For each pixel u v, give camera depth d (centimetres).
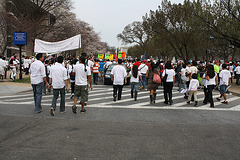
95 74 1617
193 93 955
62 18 3547
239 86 1692
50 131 514
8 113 693
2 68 1634
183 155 387
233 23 1789
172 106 847
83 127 549
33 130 520
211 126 577
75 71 695
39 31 3053
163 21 3300
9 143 435
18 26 2523
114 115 682
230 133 518
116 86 941
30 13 3203
